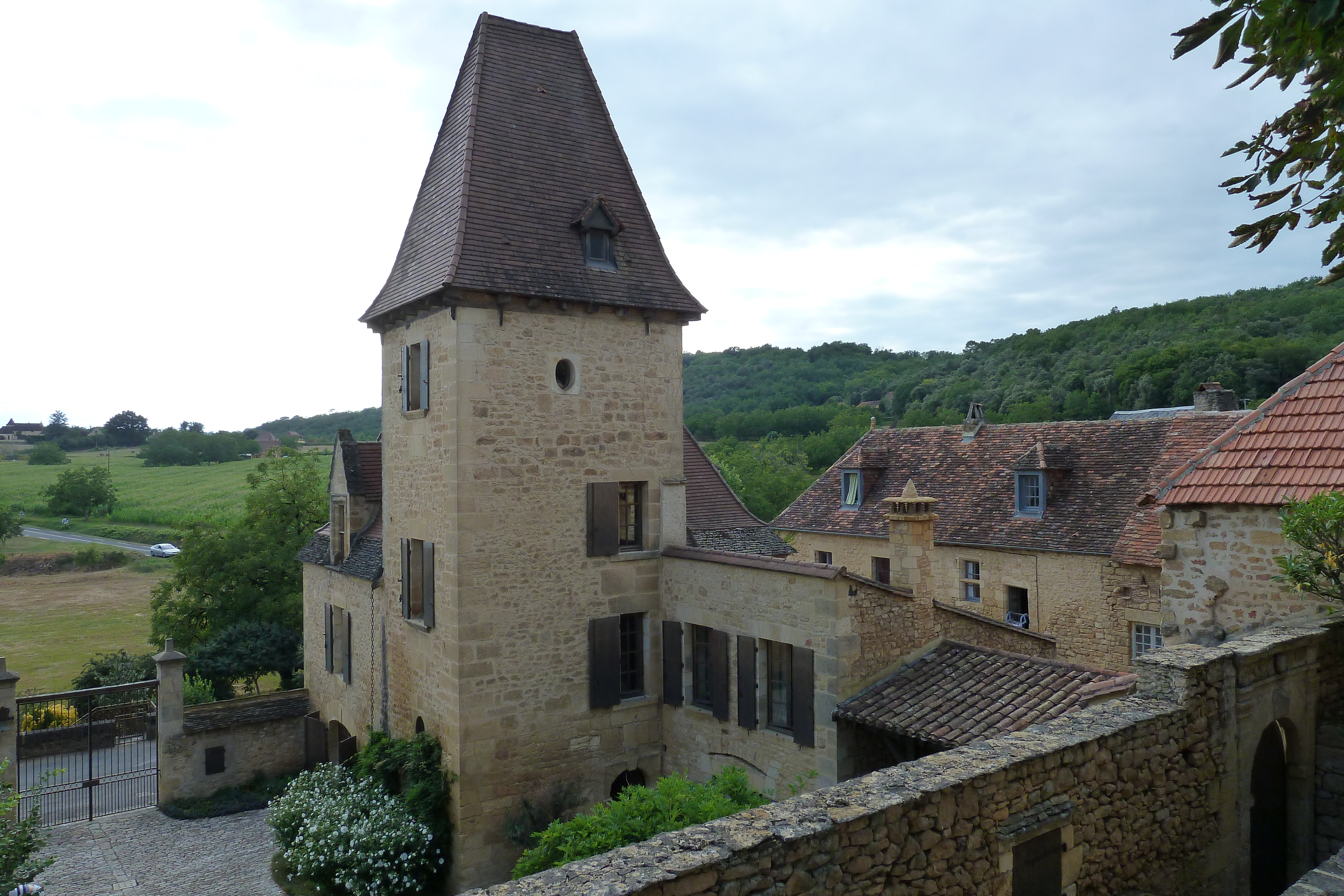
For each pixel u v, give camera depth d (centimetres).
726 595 1312
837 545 2480
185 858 1509
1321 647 846
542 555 1354
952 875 577
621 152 1611
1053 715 940
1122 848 677
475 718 1283
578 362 1402
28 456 11906
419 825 1283
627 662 1466
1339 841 801
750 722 1252
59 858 1516
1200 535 946
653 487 1484
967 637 1280
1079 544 1844
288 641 2502
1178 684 732
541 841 966
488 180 1405
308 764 1927
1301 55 461
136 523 7044
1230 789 760
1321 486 841
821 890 519
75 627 4094
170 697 1825
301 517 2836
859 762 1124
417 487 1417
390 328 1533
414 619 1424
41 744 2138
